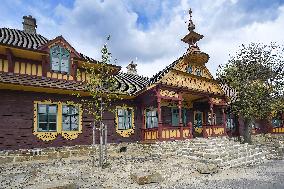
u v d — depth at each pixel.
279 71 22.00
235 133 26.47
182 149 15.72
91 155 16.05
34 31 21.28
